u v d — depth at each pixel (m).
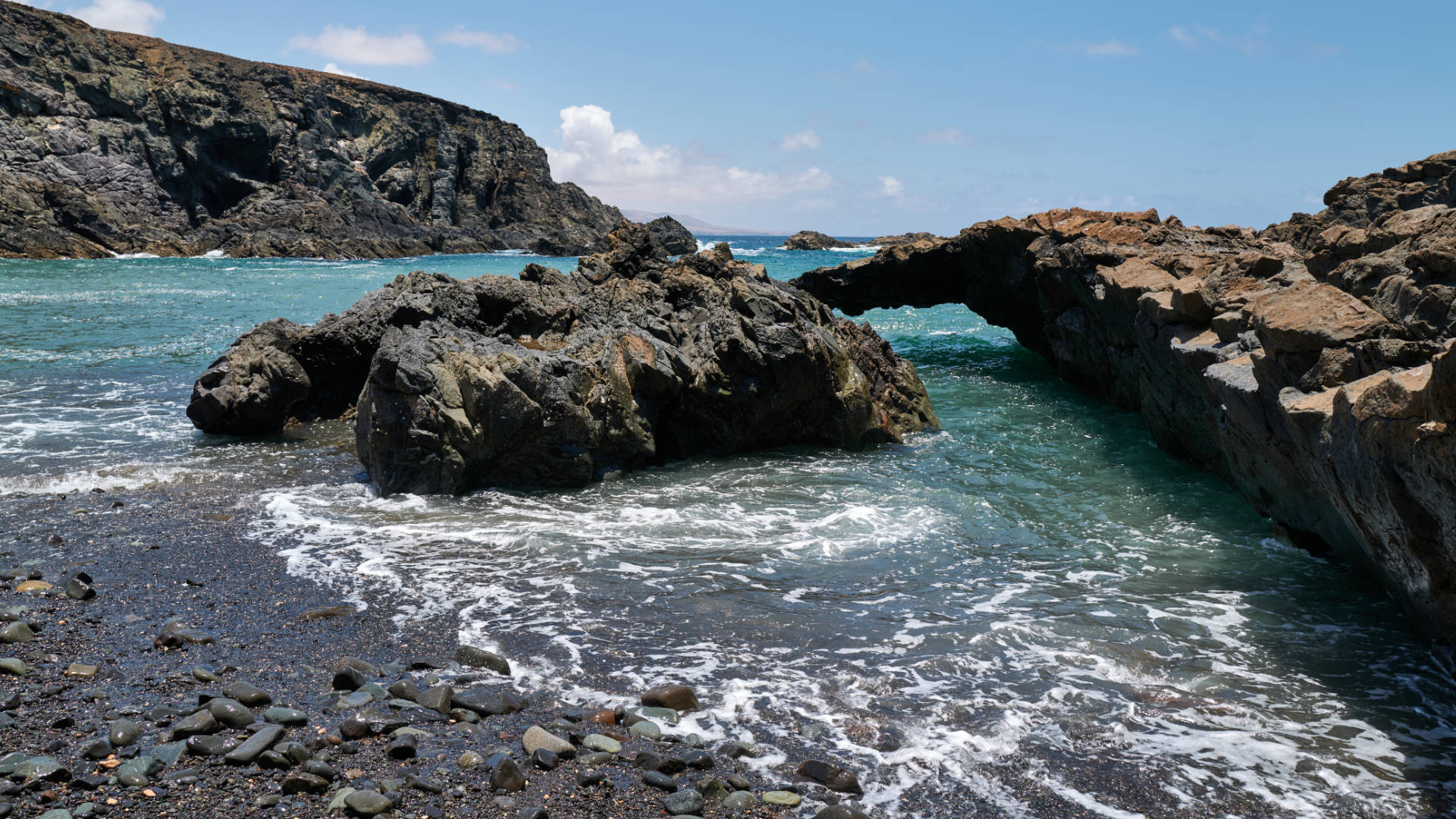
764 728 6.60
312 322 34.31
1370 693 7.36
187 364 23.20
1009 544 11.23
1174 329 14.89
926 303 33.47
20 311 33.97
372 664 7.42
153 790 5.36
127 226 79.44
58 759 5.67
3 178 71.44
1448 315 8.95
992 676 7.56
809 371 16.17
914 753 6.29
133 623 8.04
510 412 13.23
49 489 12.48
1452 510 6.56
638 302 17.48
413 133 114.00
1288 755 6.38
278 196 93.00
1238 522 12.20
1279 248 17.89
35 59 78.62
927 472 14.95
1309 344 9.65
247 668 7.23
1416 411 6.61
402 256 96.25
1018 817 5.57
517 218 124.06
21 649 7.34
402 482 13.09
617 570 10.03
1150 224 24.66
